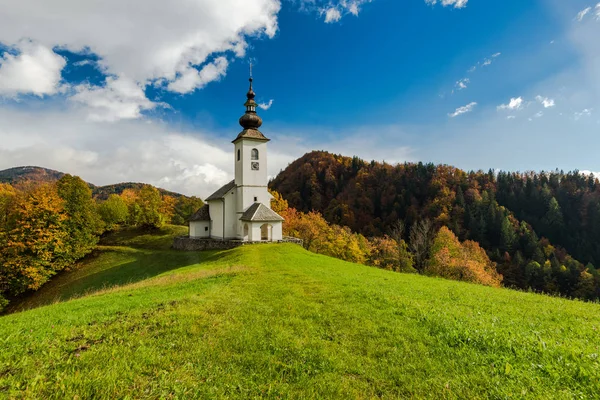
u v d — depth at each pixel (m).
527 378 5.78
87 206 47.69
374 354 7.09
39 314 10.76
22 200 39.28
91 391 5.26
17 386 5.34
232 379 5.89
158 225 61.59
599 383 5.44
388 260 56.88
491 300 12.81
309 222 58.06
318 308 10.48
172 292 13.52
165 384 5.56
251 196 41.53
